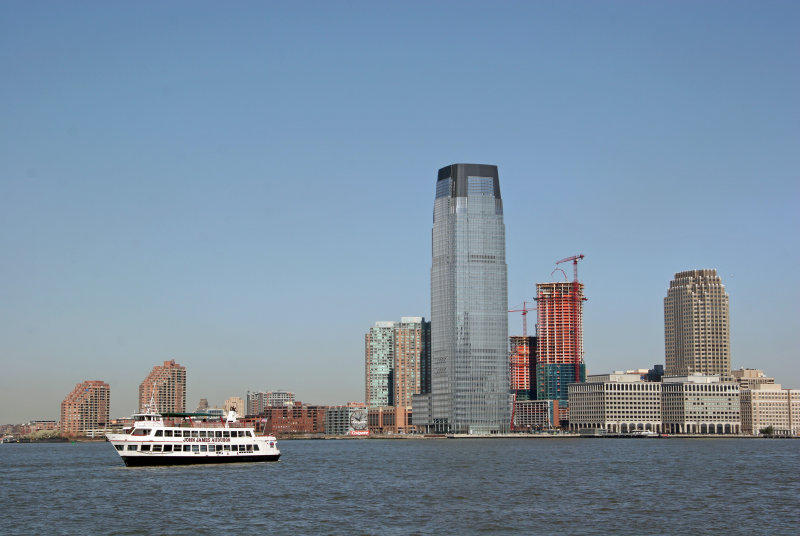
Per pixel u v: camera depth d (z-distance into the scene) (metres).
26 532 158.00
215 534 154.50
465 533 154.25
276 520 169.00
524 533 154.12
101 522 168.00
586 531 156.00
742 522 164.62
